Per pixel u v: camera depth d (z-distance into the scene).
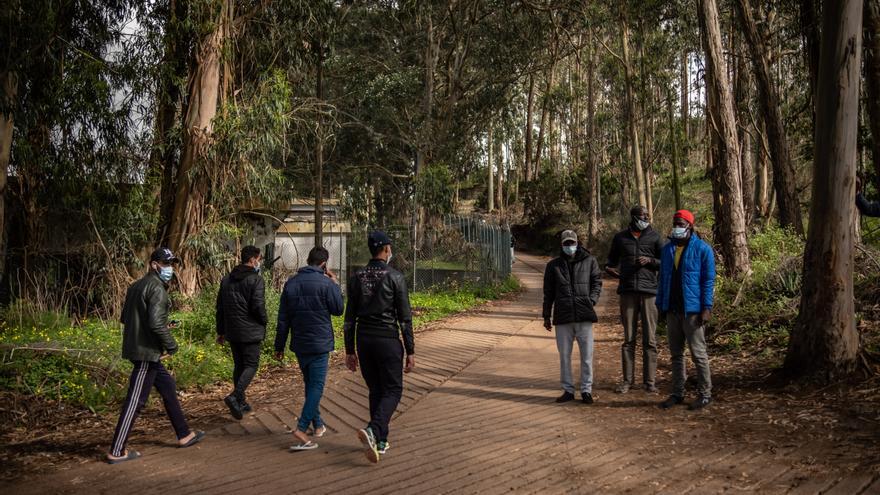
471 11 30.62
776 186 16.81
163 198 14.59
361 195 22.36
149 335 5.48
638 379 8.00
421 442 5.62
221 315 6.82
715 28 12.74
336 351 11.19
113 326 10.93
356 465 5.04
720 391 6.82
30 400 7.15
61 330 9.82
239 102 15.04
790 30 19.25
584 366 6.91
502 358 10.25
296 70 17.41
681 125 36.81
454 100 32.41
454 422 6.30
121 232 12.98
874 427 5.05
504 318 16.12
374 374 5.30
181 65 14.42
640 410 6.42
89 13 13.40
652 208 31.81
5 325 10.18
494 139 55.16
